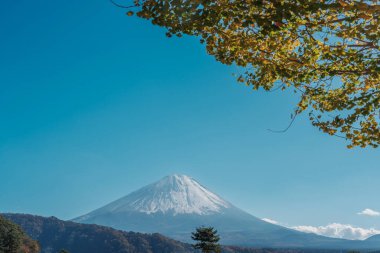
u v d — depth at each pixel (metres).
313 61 8.64
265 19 7.27
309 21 7.74
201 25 7.61
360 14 7.30
